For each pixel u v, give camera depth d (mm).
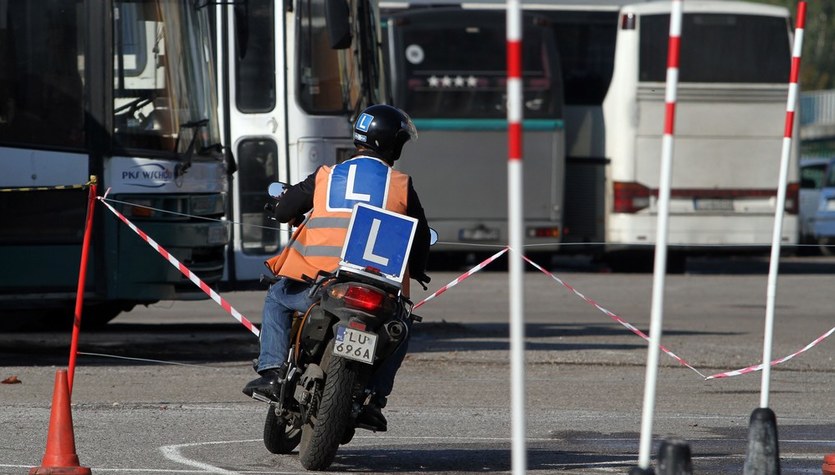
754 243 87188
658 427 30812
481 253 89438
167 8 41938
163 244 40594
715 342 50031
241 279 52625
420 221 24797
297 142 52281
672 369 41906
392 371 24422
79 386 35750
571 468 25266
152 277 40344
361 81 53531
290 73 52281
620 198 87000
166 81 41406
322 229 24312
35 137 39344
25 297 39312
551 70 85875
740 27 86812
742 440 29062
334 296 23172
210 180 43062
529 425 30781
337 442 23453
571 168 88750
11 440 27312
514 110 14266
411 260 25078
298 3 52500
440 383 37812
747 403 35375
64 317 49375
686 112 86750
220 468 24453
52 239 39344
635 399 35656
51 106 39469
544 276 87375
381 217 23766
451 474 24516
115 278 39719
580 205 88688
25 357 42094
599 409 33656
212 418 30719
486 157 86312
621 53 87000
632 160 86688
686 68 86625
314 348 23797
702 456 26875
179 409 32031
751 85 86812
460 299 69625
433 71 86000
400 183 24703
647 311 64250
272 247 52906
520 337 14461
